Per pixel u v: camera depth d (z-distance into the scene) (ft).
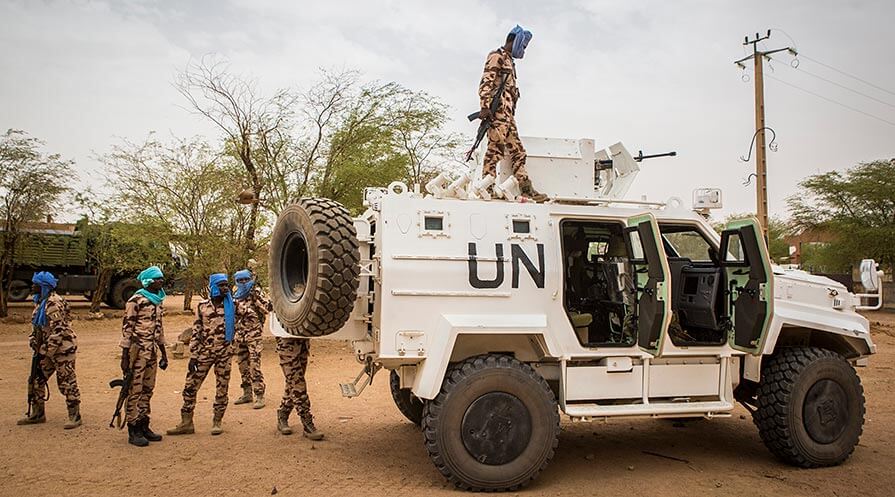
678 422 26.45
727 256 20.49
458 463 17.34
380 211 18.52
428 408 17.60
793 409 19.94
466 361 18.04
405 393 24.53
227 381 23.90
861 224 114.11
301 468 19.53
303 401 23.13
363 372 21.22
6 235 66.28
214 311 23.66
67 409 26.45
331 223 17.40
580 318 20.06
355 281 17.44
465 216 18.90
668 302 17.83
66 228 76.13
